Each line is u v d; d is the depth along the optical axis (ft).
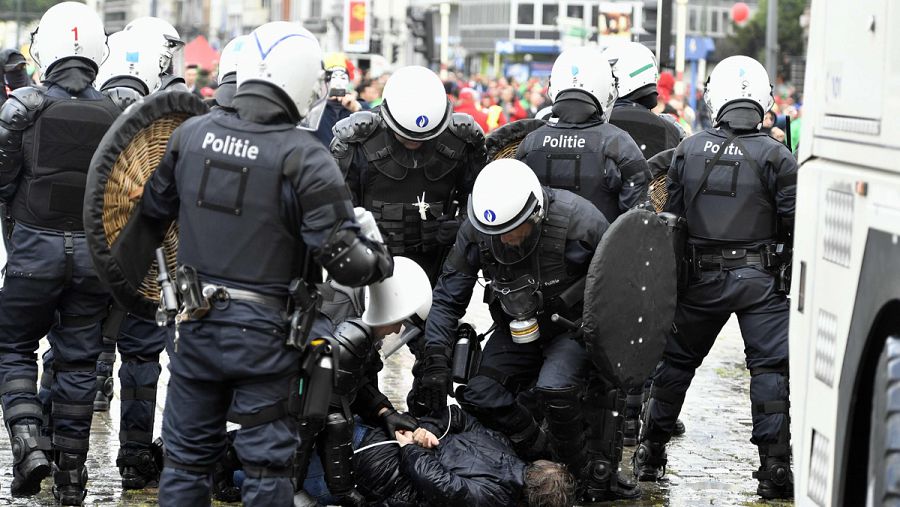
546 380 20.48
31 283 21.33
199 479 16.83
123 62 25.53
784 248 23.48
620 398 22.31
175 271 17.79
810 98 15.79
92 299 21.70
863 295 13.32
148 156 17.95
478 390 21.35
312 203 16.10
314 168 16.20
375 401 20.75
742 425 28.68
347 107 39.47
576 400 20.59
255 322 16.22
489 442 20.52
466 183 24.99
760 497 22.94
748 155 23.35
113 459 24.94
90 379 21.68
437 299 21.36
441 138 24.32
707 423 28.86
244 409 16.39
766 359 23.13
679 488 23.54
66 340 21.61
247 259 16.28
